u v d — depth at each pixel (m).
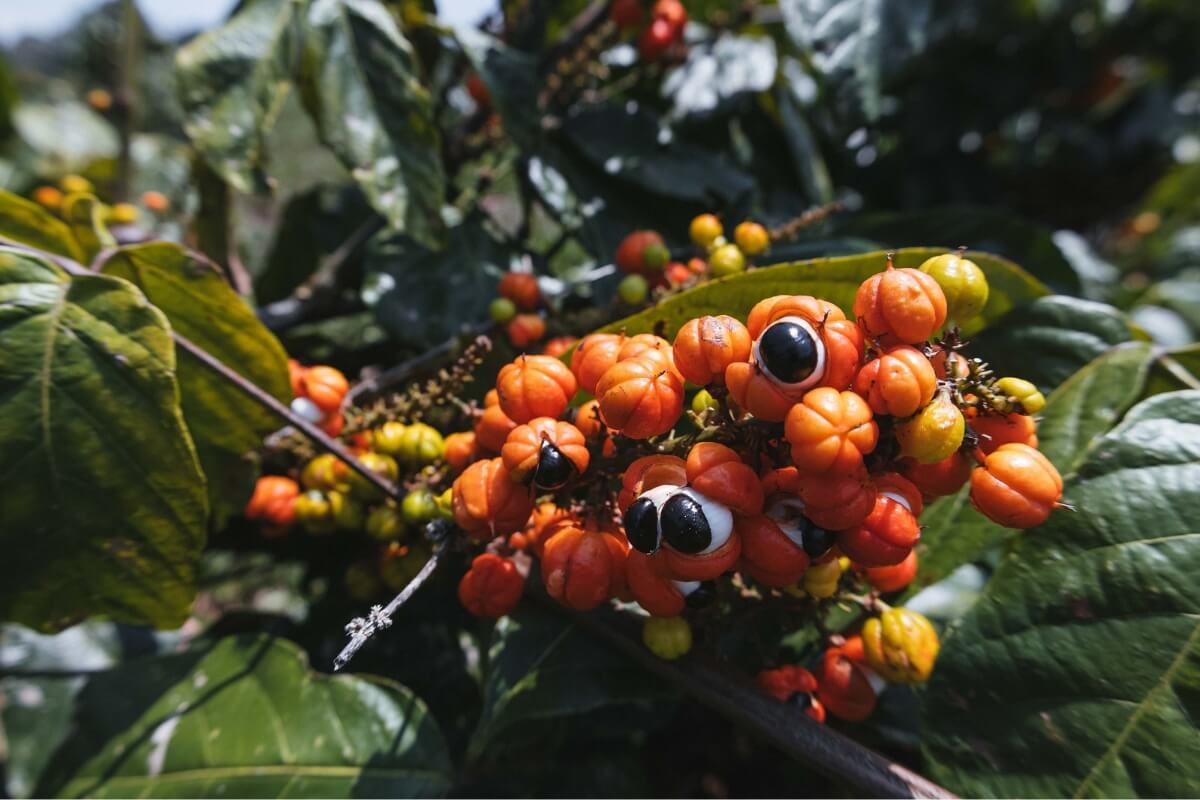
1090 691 0.21
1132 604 0.21
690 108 0.41
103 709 0.29
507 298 0.29
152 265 0.25
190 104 0.29
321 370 0.28
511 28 0.41
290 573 0.48
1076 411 0.25
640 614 0.24
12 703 0.33
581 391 0.25
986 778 0.21
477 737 0.25
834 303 0.24
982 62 0.75
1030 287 0.26
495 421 0.22
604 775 0.31
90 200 0.29
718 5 0.46
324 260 0.46
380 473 0.26
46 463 0.23
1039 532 0.22
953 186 0.74
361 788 0.26
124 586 0.25
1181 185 0.86
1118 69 0.85
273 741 0.27
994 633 0.22
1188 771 0.19
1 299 0.23
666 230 0.38
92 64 0.85
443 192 0.31
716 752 0.35
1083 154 0.85
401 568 0.27
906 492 0.19
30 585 0.25
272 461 0.30
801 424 0.17
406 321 0.34
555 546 0.20
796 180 0.45
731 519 0.18
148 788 0.27
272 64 0.30
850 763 0.21
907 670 0.22
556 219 0.35
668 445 0.21
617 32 0.37
